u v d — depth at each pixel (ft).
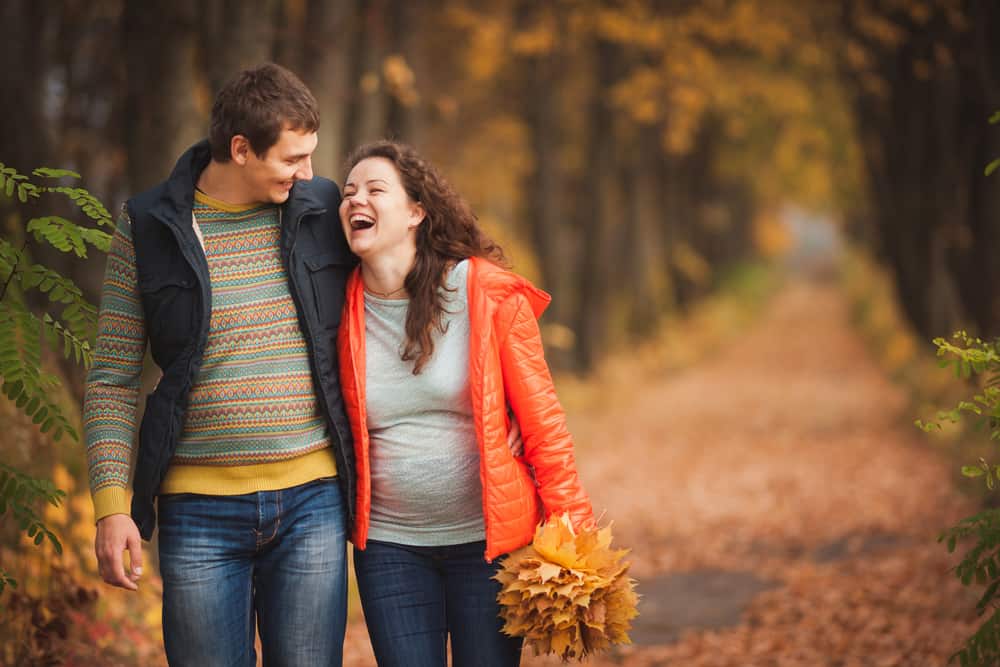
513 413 15.89
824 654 27.45
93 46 44.19
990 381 17.65
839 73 79.51
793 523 46.21
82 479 25.03
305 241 15.03
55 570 22.54
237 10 28.76
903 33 64.13
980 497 42.93
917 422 17.53
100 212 16.55
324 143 35.24
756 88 87.66
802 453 64.85
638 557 42.75
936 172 70.44
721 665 27.71
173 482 14.64
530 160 99.25
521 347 15.44
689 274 151.33
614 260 126.11
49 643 21.50
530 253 96.84
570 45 88.07
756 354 138.41
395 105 49.67
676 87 86.69
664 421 82.38
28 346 15.96
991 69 53.62
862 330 146.92
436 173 15.55
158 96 28.73
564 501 15.48
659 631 31.99
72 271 28.76
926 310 78.48
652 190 143.43
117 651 22.79
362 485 15.23
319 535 14.94
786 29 74.43
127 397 14.65
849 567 36.83
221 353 14.44
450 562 15.67
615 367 103.09
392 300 15.34
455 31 79.20
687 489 56.29
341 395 15.20
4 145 31.01
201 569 14.57
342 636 15.34
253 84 14.21
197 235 14.44
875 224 100.89
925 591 31.35
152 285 14.30
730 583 37.63
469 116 95.20
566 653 15.17
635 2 74.54
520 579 14.73
